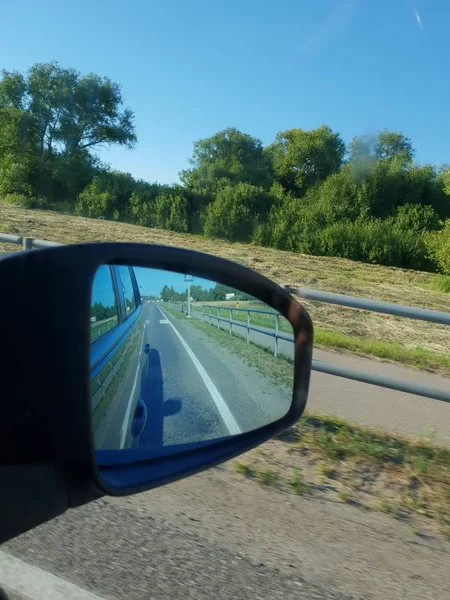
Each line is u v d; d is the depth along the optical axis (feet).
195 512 10.85
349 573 9.37
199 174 199.82
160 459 7.17
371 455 13.76
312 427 15.17
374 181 152.76
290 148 196.24
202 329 9.25
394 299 62.18
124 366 8.04
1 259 4.75
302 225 134.31
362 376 15.46
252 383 9.36
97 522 10.21
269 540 10.12
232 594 8.62
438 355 28.45
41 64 166.71
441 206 161.79
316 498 11.79
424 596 8.94
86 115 170.81
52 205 149.18
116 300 8.29
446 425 17.08
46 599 8.25
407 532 10.82
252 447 8.18
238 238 136.05
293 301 9.23
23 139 162.09
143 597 8.41
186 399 8.50
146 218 148.05
